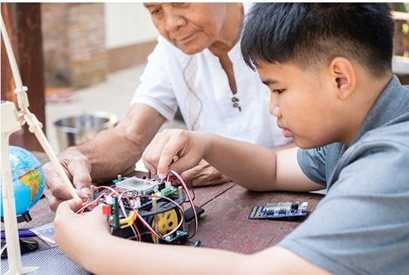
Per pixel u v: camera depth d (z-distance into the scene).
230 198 1.25
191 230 1.08
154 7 1.33
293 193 1.27
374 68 0.88
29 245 1.03
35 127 0.98
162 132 1.18
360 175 0.81
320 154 1.20
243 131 1.67
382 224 0.78
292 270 0.76
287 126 0.93
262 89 1.61
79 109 5.04
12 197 0.92
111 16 6.29
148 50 7.00
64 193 1.18
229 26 1.53
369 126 0.90
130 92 5.69
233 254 0.82
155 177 1.15
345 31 0.86
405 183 0.80
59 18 5.57
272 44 0.88
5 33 0.92
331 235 0.77
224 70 1.62
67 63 5.70
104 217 0.95
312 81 0.88
